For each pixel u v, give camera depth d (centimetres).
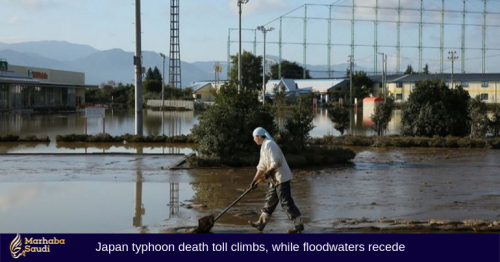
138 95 2431
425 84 2556
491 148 2186
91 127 3344
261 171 802
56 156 1806
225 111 1594
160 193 1151
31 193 1148
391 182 1292
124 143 2306
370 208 984
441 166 1608
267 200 805
